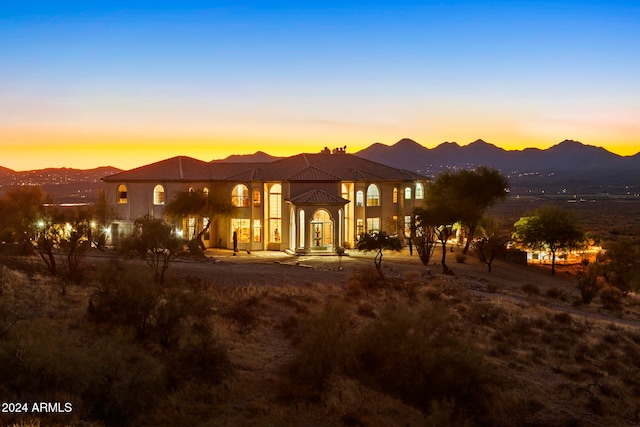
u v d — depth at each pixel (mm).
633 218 172250
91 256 45875
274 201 60938
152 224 36250
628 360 25000
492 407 18266
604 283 60062
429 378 19031
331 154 70125
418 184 66750
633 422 18250
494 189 63969
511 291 44906
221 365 19188
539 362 23938
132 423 14992
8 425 13094
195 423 15375
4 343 16906
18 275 31266
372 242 43812
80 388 15531
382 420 16562
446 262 56625
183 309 21953
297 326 25969
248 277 39969
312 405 17344
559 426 17656
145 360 17609
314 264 50688
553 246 65188
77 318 22969
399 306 24172
